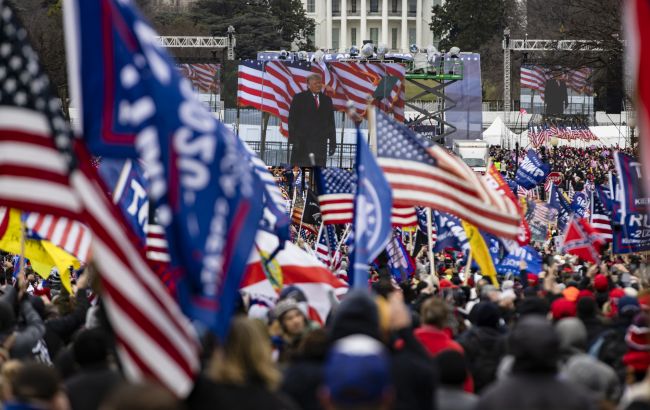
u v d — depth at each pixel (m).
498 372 29.47
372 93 142.25
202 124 22.19
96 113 23.31
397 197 42.59
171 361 21.02
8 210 46.00
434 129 181.00
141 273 21.23
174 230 21.98
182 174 22.06
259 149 165.12
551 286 46.00
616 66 168.50
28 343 33.03
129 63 22.98
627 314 35.69
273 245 41.12
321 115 134.38
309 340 25.55
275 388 22.19
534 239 99.12
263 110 140.00
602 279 47.34
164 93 22.27
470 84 182.62
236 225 22.03
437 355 26.80
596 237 66.75
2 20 24.30
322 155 134.25
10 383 24.19
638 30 19.52
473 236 50.91
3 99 24.28
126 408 16.53
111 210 22.34
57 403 21.42
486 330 34.06
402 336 25.36
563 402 21.36
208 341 27.17
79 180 21.30
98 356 24.94
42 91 24.23
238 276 21.88
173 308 21.20
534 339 21.69
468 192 42.59
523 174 116.94
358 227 32.81
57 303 43.06
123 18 22.88
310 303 41.44
